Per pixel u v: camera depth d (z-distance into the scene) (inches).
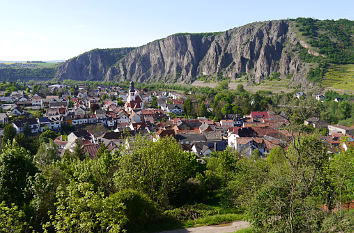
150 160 1542.8
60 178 1455.5
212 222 1459.2
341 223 846.5
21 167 1293.1
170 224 1408.7
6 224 783.7
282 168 1385.3
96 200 842.8
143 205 1355.8
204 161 3026.6
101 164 1737.2
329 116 6200.8
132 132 4372.5
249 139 3575.3
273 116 6186.0
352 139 3971.5
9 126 4111.7
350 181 1200.2
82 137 4200.3
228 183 1882.4
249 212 1080.8
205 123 4845.0
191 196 1897.1
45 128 4968.0
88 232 823.7
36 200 1109.7
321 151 1094.4
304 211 907.4
